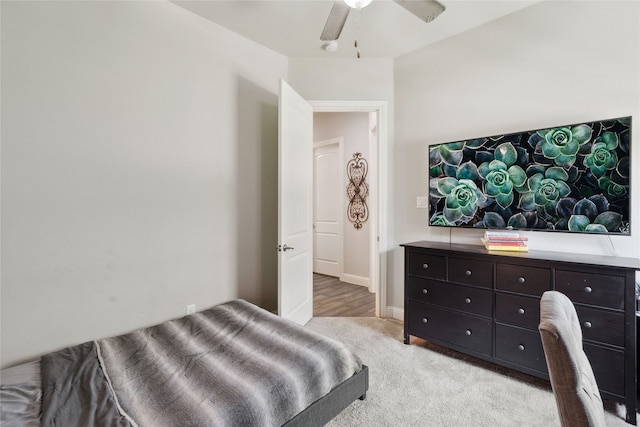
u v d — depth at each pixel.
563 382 0.67
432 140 2.92
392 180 3.21
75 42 1.88
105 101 2.00
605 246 2.06
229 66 2.71
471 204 2.54
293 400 1.40
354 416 1.72
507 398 1.87
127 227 2.10
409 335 2.59
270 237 3.10
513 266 2.05
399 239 3.17
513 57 2.44
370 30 2.70
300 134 2.97
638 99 1.96
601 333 1.75
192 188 2.46
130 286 2.12
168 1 2.30
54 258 1.82
